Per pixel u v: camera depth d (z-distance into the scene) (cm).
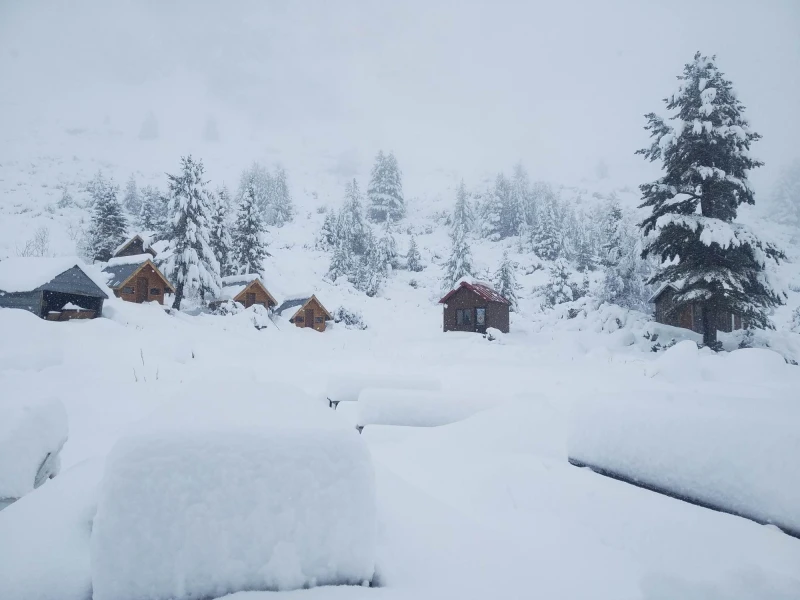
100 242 4672
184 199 3456
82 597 140
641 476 246
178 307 3447
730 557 174
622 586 167
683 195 2155
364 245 6956
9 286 2306
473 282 3794
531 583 165
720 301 2105
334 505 152
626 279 3219
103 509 137
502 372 1494
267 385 229
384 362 1870
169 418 162
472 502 280
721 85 2183
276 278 5209
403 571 163
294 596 138
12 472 208
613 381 1195
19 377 809
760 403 244
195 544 140
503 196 8744
